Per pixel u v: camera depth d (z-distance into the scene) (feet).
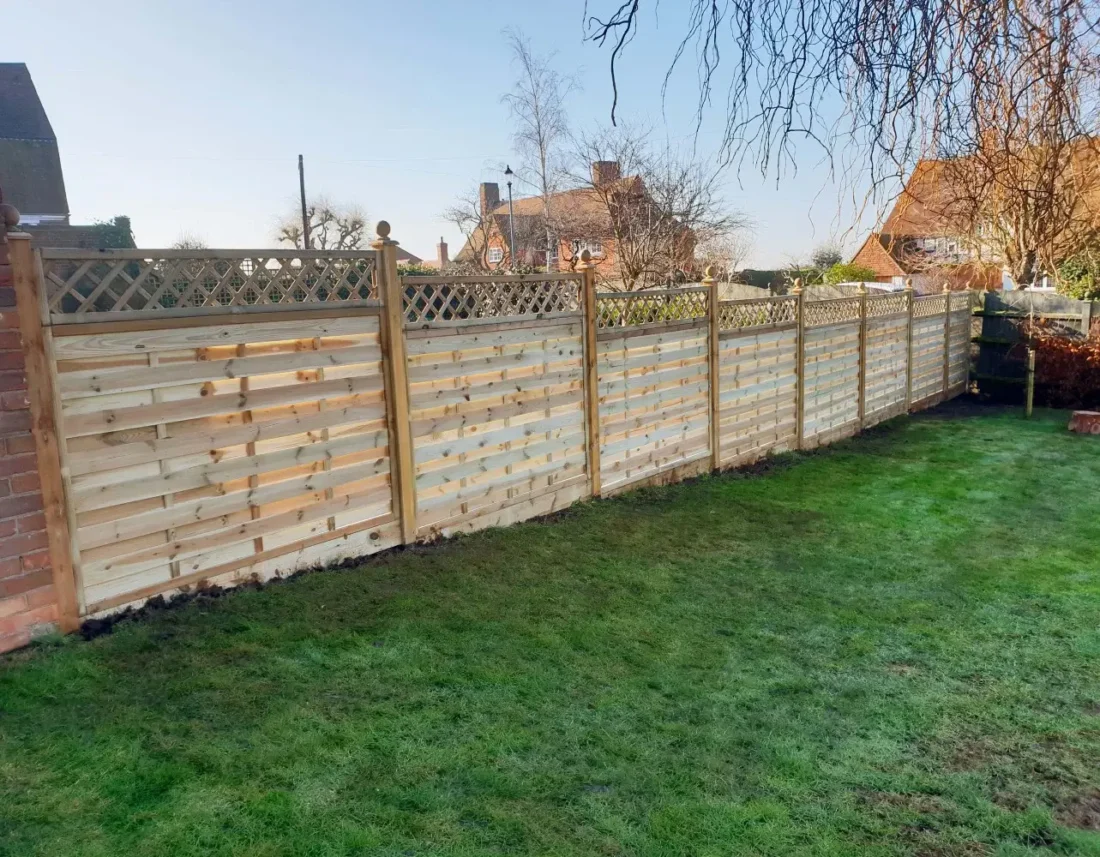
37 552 10.92
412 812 7.76
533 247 81.15
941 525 19.80
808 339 29.40
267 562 13.96
